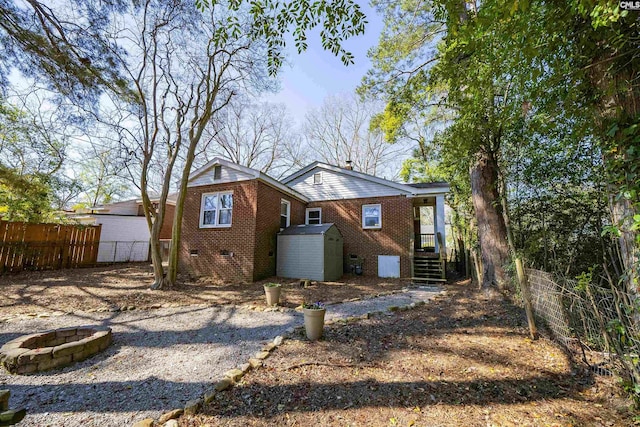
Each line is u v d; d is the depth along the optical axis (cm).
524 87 323
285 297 689
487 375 297
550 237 511
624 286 284
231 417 230
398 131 1170
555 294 370
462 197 1080
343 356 345
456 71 354
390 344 383
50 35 550
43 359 311
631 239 249
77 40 594
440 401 252
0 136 1038
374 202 1142
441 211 1024
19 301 598
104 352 366
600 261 435
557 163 464
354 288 818
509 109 353
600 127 261
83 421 226
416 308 577
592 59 256
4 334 420
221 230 995
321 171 1272
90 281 841
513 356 341
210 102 867
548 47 254
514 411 238
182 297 687
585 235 465
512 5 212
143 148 875
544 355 342
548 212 511
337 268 1059
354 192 1188
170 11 771
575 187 466
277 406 245
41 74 599
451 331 432
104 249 1441
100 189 2228
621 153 243
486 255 627
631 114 238
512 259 539
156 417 231
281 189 1091
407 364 323
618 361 271
